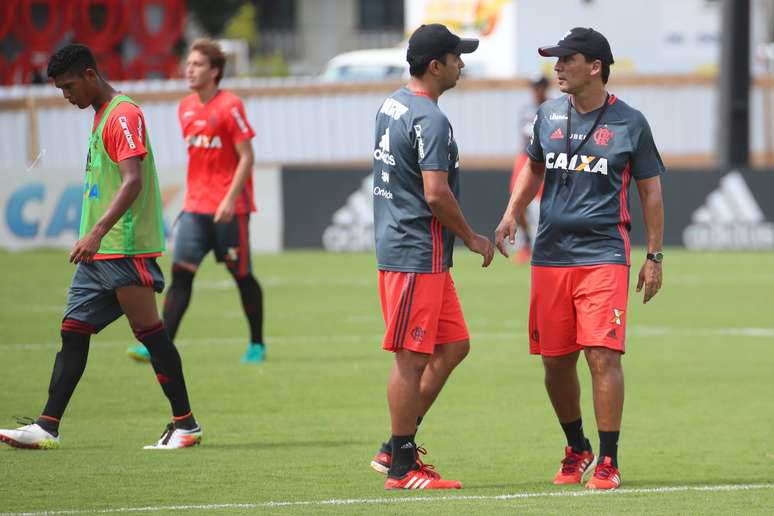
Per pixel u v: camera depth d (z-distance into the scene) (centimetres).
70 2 11819
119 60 12075
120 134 2653
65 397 2775
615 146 2519
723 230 8094
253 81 10831
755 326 5047
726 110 8812
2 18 11675
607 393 2497
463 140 10575
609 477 2495
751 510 2300
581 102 2545
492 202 7969
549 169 2566
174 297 3822
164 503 2323
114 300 2756
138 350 3900
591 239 2525
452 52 2448
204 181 3869
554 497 2403
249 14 16150
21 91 10088
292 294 6034
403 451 2473
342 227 8044
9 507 2277
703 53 11100
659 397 3609
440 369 2594
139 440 2931
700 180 8106
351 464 2700
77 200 7944
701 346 4541
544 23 10531
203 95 3872
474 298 5872
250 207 3944
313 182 8050
